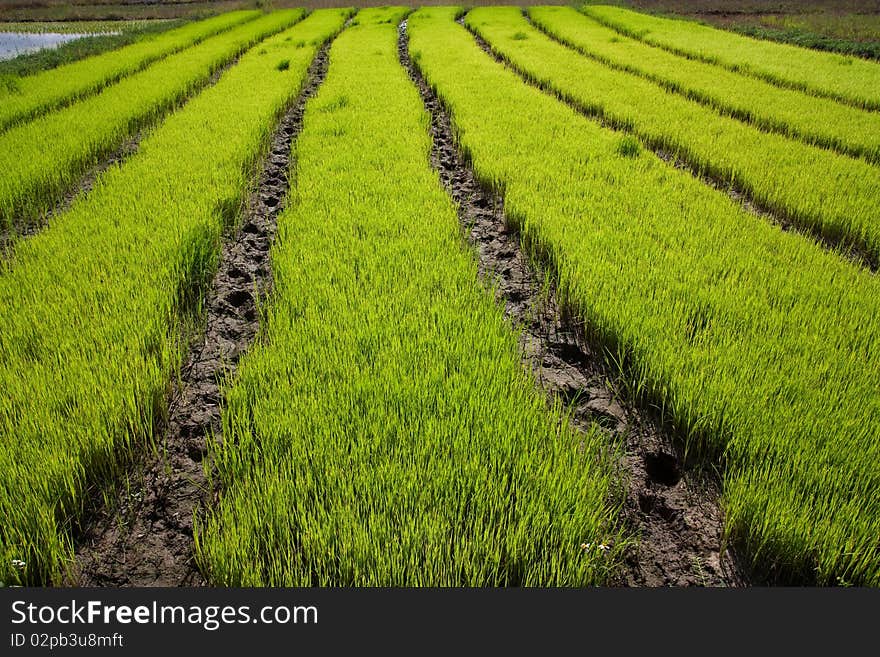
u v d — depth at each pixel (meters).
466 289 4.11
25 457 2.51
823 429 2.68
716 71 13.09
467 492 2.43
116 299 3.82
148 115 9.41
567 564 2.17
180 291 4.27
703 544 2.49
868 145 7.64
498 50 16.47
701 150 7.55
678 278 4.21
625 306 3.73
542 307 4.42
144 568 2.35
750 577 2.34
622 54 15.36
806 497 2.43
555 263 4.72
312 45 17.55
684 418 3.01
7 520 2.27
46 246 4.64
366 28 22.31
